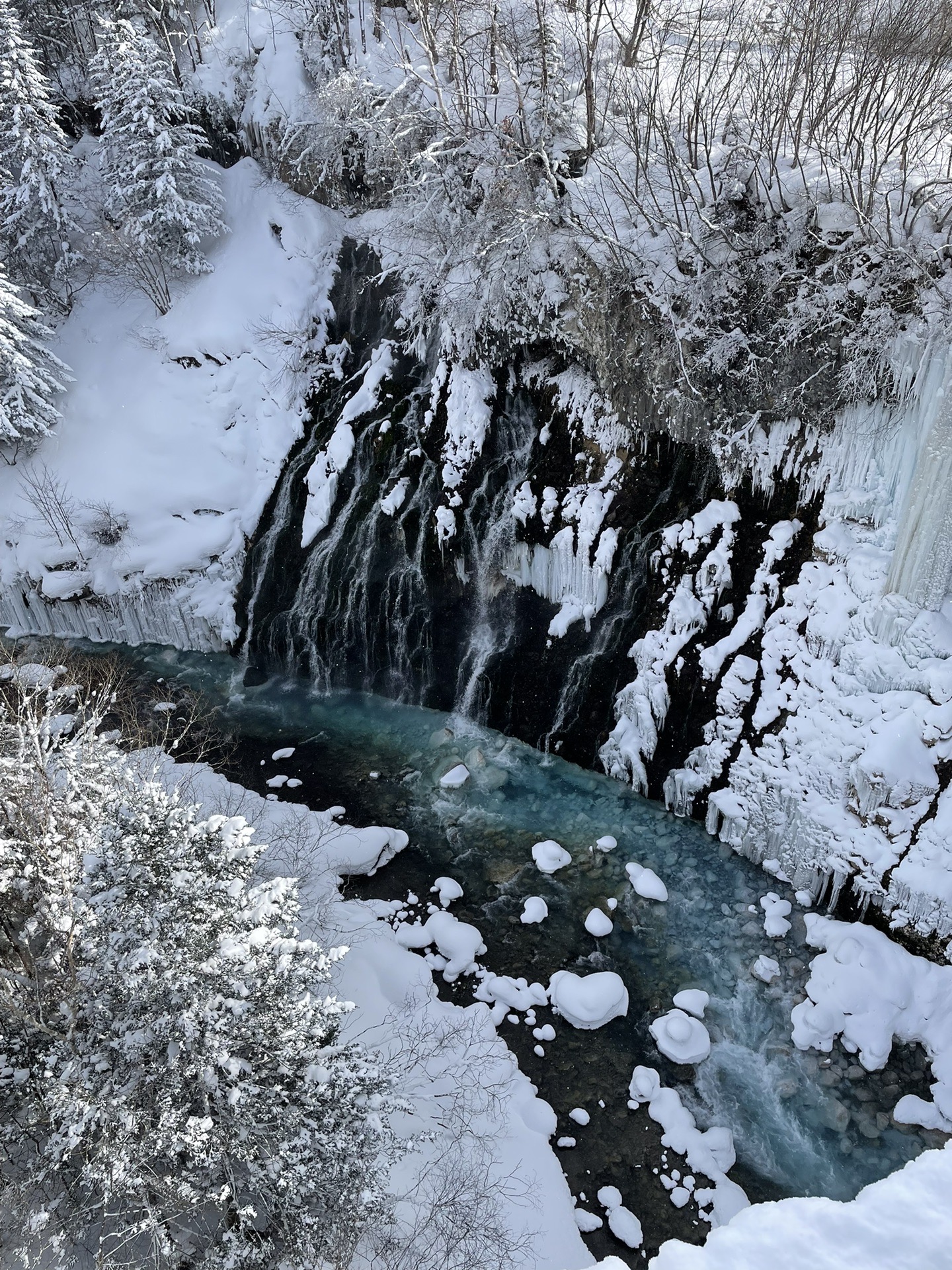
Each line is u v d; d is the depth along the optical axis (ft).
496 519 50.88
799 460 41.93
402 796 45.47
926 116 46.70
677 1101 31.30
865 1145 30.19
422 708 51.83
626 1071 32.76
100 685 49.70
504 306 50.83
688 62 53.06
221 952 21.98
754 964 35.88
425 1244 25.25
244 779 47.09
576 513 47.93
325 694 53.83
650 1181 29.45
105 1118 22.08
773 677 40.73
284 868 37.11
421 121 54.29
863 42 49.55
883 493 39.22
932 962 34.01
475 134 51.88
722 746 41.29
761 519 43.50
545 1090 32.22
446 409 53.62
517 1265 25.89
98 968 23.18
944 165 43.45
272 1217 23.77
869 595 38.04
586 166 51.06
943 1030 32.37
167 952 22.36
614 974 35.17
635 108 48.39
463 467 52.06
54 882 24.56
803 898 38.06
